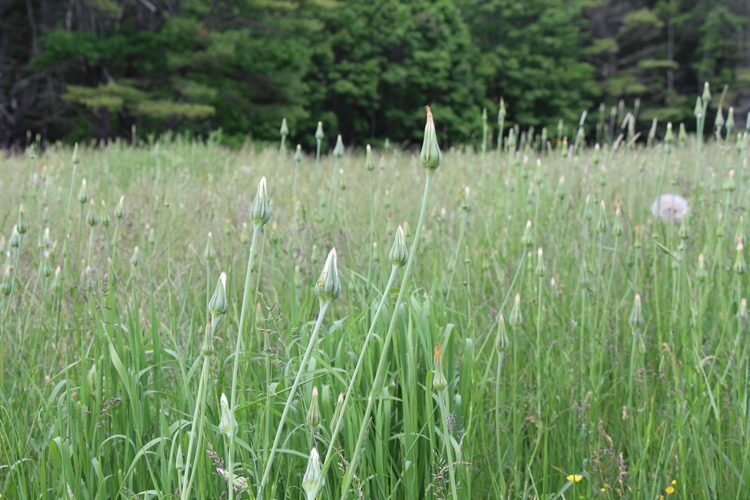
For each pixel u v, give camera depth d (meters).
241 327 1.49
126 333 2.35
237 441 1.87
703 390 2.34
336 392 2.14
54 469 1.93
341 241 3.46
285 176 7.35
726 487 2.16
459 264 3.27
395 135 30.83
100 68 22.47
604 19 39.97
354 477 1.83
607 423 2.46
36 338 2.48
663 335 2.81
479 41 36.09
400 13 30.00
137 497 1.88
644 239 3.66
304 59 26.75
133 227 4.16
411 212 4.75
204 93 21.41
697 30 37.72
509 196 4.64
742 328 2.57
